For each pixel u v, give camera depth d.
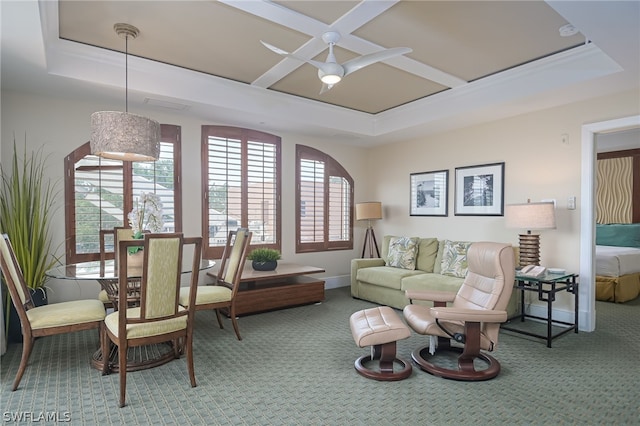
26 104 3.76
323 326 3.97
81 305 2.86
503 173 4.65
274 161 5.49
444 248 4.79
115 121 2.98
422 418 2.17
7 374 2.71
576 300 3.73
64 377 2.68
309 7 2.70
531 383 2.62
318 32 3.06
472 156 5.02
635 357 3.11
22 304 2.52
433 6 2.68
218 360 3.03
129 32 3.05
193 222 4.75
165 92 3.85
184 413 2.22
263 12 2.75
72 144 3.99
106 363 2.72
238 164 5.14
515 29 3.01
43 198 3.82
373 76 4.05
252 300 4.41
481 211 4.89
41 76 3.30
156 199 3.29
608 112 3.75
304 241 5.83
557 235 4.13
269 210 5.45
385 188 6.34
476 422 2.13
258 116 4.63
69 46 3.26
